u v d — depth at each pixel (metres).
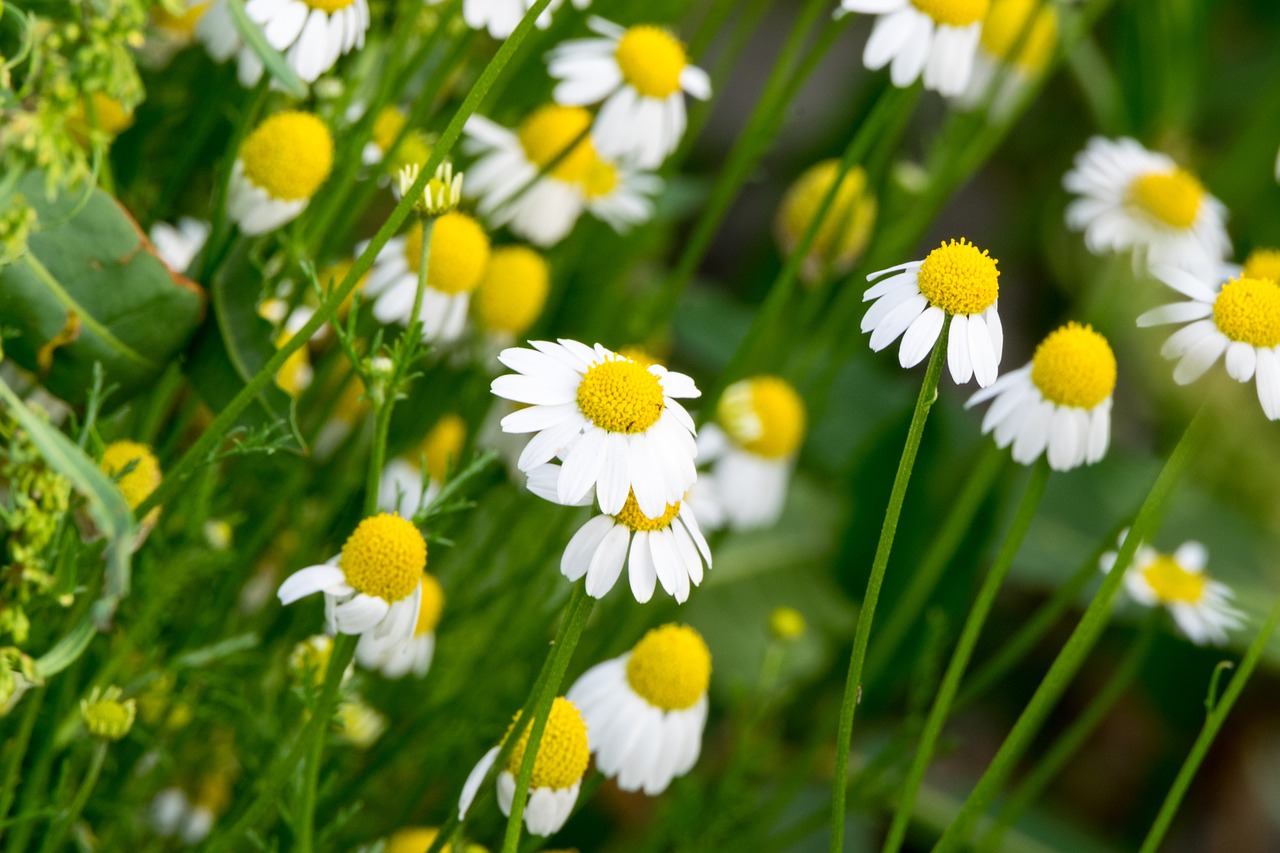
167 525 0.55
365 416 0.57
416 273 0.56
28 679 0.50
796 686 0.67
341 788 0.56
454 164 0.59
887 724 0.72
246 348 0.53
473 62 0.60
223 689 0.55
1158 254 0.63
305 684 0.51
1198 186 0.63
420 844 0.54
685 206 0.73
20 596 0.50
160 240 0.57
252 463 0.54
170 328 0.52
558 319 0.64
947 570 0.65
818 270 0.65
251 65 0.53
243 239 0.53
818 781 0.67
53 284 0.51
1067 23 0.69
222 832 0.53
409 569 0.50
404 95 0.60
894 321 0.49
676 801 0.58
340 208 0.56
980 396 0.54
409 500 0.57
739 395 0.62
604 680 0.53
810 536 0.75
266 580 0.58
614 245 0.64
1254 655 0.51
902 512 0.67
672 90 0.58
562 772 0.50
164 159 0.57
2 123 0.49
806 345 0.72
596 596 0.49
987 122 0.65
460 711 0.56
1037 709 0.50
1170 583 0.58
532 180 0.58
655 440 0.49
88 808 0.54
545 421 0.49
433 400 0.58
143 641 0.54
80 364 0.52
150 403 0.55
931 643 0.58
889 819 0.70
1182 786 0.51
